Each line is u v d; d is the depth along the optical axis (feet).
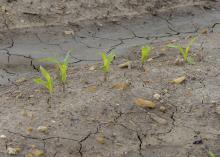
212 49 16.12
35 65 15.55
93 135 11.23
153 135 11.41
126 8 20.29
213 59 15.24
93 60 16.10
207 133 11.55
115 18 19.63
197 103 12.69
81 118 11.81
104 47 17.25
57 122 11.59
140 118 12.00
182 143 11.17
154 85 13.51
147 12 20.45
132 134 11.39
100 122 11.72
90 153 10.64
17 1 18.84
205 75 14.12
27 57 16.01
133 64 14.99
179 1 21.53
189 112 12.32
